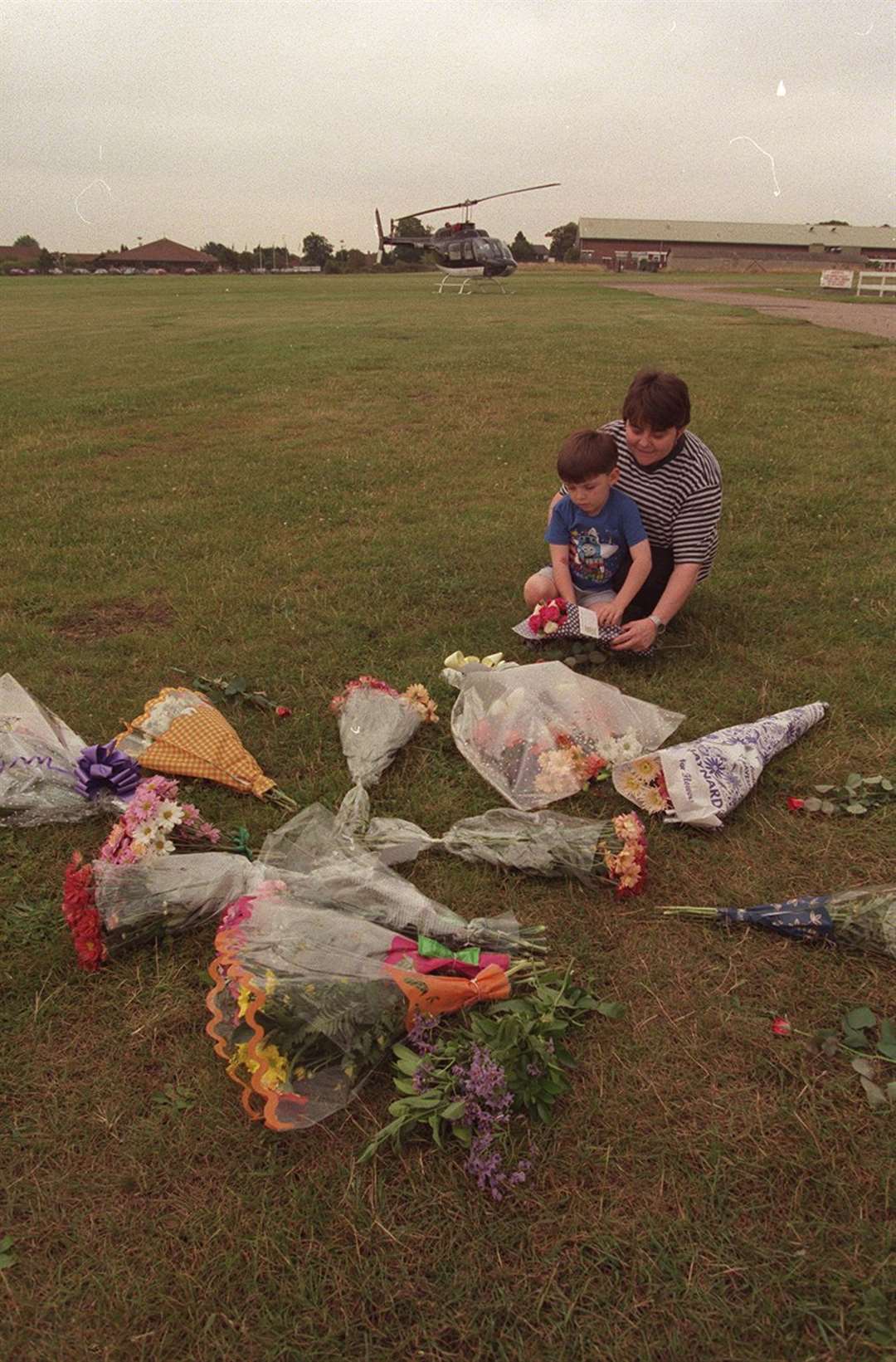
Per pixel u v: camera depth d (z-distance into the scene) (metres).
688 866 2.76
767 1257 1.74
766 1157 1.92
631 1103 2.04
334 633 4.32
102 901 2.46
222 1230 1.81
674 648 4.09
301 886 2.51
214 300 29.47
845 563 5.09
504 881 2.71
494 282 35.12
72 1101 2.07
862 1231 1.78
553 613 4.02
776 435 8.11
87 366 13.66
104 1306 1.70
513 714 3.33
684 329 16.94
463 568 5.15
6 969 2.43
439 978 2.21
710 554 4.12
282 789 3.14
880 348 13.77
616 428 4.19
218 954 2.21
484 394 10.39
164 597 4.82
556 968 2.38
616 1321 1.66
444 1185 1.88
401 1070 2.04
